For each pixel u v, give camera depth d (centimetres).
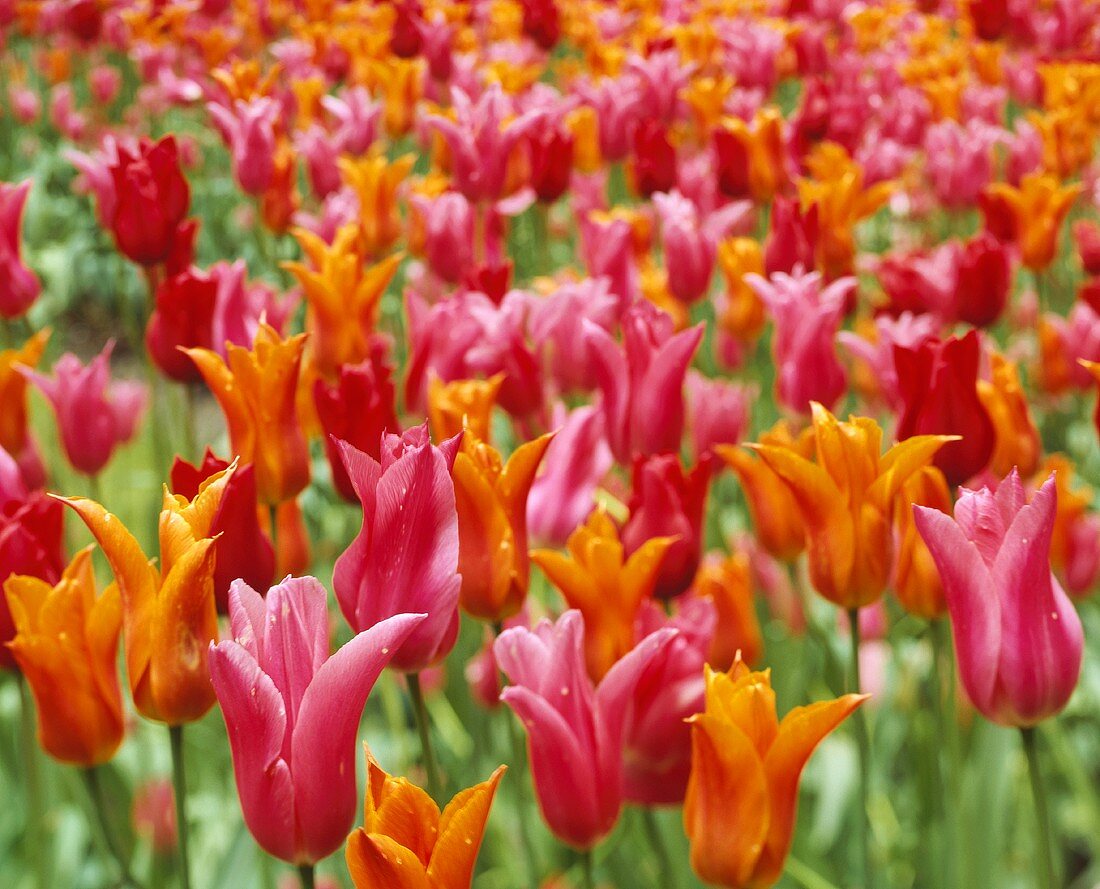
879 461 93
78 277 307
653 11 285
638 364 108
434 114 143
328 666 79
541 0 213
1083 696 136
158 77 289
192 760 130
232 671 78
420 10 195
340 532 141
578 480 107
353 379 100
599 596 90
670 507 99
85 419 121
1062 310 183
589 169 185
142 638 87
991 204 147
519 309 114
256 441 100
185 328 117
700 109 189
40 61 330
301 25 266
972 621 89
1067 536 116
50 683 92
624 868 116
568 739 85
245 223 265
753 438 139
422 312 119
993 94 219
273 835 80
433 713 130
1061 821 135
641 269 143
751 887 86
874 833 125
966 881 107
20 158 315
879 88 247
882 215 219
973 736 122
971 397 101
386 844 73
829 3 287
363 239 139
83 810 123
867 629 125
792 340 118
